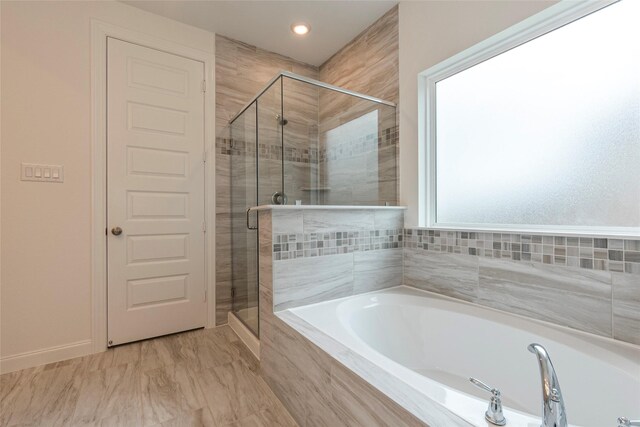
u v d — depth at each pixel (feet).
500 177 5.51
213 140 8.27
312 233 5.73
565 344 3.91
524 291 4.82
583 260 4.18
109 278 6.88
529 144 5.10
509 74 5.37
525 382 4.22
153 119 7.43
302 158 6.61
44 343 6.16
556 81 4.77
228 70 8.53
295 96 6.62
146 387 5.33
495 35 5.17
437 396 2.81
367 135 7.15
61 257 6.34
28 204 6.02
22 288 5.97
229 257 8.55
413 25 6.71
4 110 5.80
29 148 6.03
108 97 6.87
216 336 7.62
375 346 5.53
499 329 4.61
